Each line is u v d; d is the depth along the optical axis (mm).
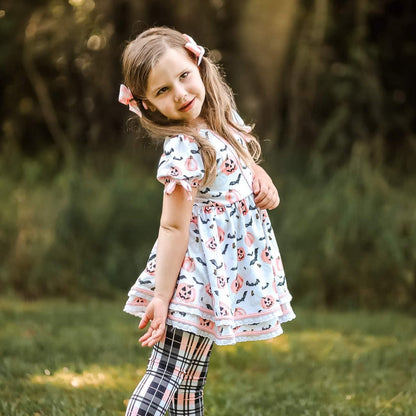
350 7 11555
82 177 10406
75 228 9633
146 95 3076
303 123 11359
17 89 12188
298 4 10914
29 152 12219
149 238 9781
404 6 11773
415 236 8773
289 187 10086
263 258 3201
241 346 5801
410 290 8711
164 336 3100
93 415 4062
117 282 9484
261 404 4555
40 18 11398
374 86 11125
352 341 6680
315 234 9133
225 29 11281
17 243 9398
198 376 3217
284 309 3285
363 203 9180
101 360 5625
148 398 3023
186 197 3004
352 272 8906
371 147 10703
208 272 3053
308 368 5570
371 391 4875
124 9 11359
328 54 11430
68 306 8477
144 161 11148
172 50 3039
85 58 11617
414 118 11820
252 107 10906
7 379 4906
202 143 3068
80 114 11938
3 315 7656
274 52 10906
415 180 10180
